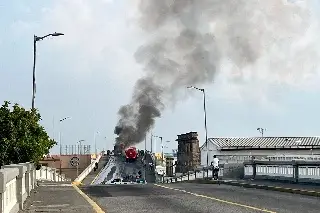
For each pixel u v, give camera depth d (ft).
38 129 103.40
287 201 59.36
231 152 318.45
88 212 46.44
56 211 47.24
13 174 41.06
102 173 365.61
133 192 75.10
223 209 49.90
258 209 49.73
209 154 327.88
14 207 43.29
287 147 318.45
